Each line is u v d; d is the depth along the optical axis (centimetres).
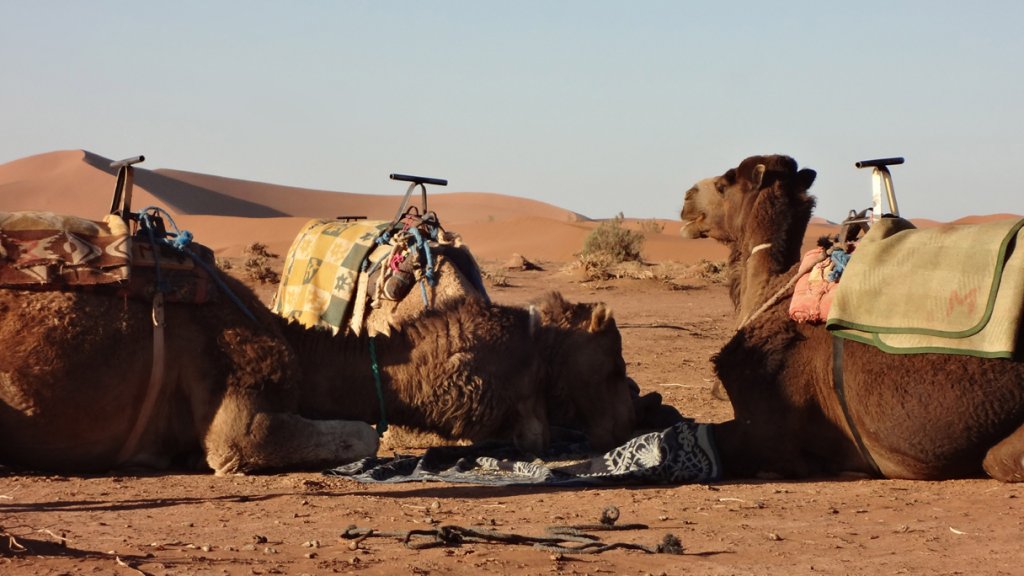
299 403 795
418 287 957
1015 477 683
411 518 621
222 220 11225
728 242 1049
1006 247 689
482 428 821
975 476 720
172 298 744
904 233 754
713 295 3198
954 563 519
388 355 810
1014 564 514
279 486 717
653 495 711
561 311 876
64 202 14188
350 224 1032
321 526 595
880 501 670
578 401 861
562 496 709
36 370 705
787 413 762
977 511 630
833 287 750
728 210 1029
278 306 1048
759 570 507
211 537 559
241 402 750
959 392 682
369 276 973
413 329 819
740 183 1016
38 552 500
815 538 577
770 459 770
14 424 712
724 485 748
